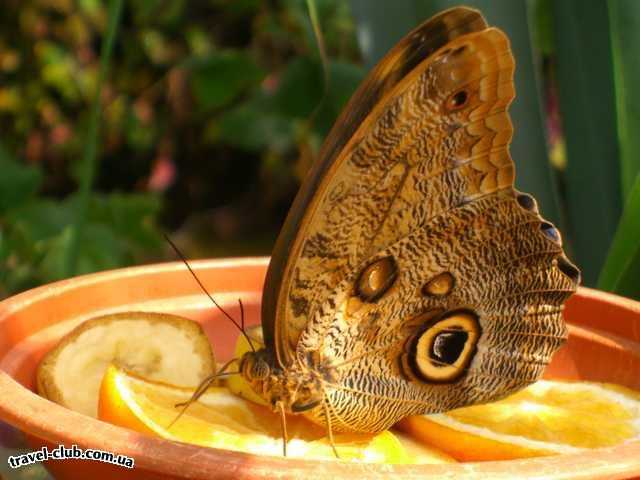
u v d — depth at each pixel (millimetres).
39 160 1092
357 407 477
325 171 452
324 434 483
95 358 484
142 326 490
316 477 424
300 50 1003
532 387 502
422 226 470
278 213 1199
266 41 1046
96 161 1073
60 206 740
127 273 517
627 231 540
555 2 591
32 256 705
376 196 461
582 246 592
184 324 494
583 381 506
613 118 583
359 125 451
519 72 569
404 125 456
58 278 699
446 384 483
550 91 760
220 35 1086
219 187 1193
